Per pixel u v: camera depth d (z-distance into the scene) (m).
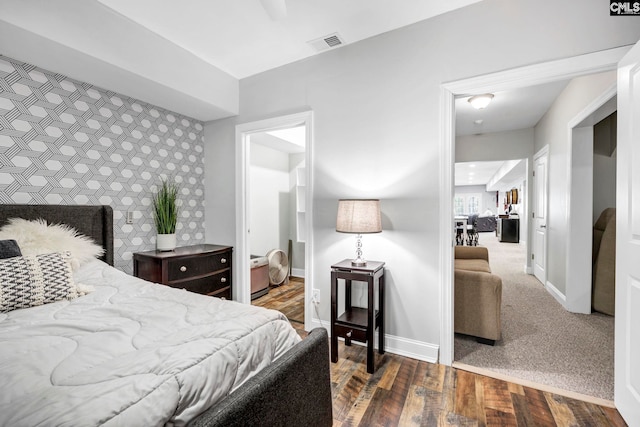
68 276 1.56
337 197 2.50
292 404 1.11
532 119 4.42
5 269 1.38
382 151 2.31
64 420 0.62
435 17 2.10
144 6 1.98
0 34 1.67
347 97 2.45
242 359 1.03
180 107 2.85
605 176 3.40
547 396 1.72
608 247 3.04
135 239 2.68
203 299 1.46
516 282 4.36
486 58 1.94
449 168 2.07
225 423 0.80
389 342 2.29
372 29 2.25
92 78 2.23
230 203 3.17
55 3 1.74
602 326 2.72
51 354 0.90
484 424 1.50
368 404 1.67
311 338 1.31
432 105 2.12
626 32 1.60
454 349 2.31
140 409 0.70
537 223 4.59
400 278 2.25
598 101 2.49
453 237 2.12
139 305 1.38
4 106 1.92
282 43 2.43
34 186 2.05
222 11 2.04
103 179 2.44
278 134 3.89
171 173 2.99
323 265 2.58
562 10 1.74
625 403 1.50
